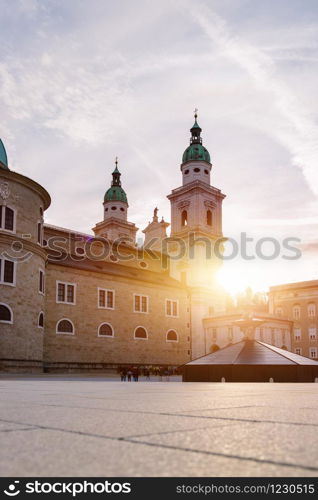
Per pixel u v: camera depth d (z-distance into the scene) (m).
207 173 98.88
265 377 29.17
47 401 8.12
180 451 3.08
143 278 77.69
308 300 94.12
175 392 12.02
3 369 47.34
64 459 2.84
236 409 6.32
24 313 50.81
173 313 80.56
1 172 50.53
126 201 118.62
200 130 102.12
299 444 3.37
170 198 99.75
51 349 59.84
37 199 55.22
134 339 71.50
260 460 2.81
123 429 4.18
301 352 93.12
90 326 65.19
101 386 18.02
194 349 82.88
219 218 98.75
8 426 4.43
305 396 9.86
